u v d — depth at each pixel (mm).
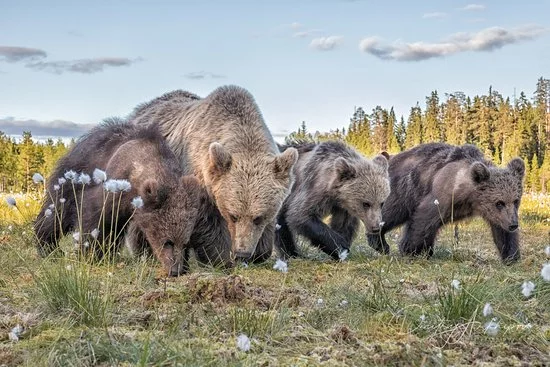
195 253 8961
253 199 8281
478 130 75375
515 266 9680
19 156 68688
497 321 5574
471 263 9531
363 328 5430
